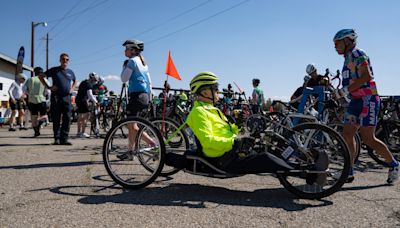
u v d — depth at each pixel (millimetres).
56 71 7094
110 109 10211
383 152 3889
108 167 3662
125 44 5184
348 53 3908
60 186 3615
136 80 5055
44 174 4180
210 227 2518
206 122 3402
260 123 4727
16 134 9664
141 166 4695
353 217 2760
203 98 3602
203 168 3434
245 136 3461
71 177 4031
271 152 3432
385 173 4586
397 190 3643
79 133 9234
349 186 3820
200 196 3332
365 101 3842
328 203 3145
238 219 2689
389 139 5473
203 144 3344
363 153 6484
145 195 3340
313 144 3443
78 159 5250
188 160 3473
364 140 3945
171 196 3314
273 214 2818
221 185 3797
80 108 9133
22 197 3189
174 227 2510
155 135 3570
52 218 2656
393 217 2766
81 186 3633
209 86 3557
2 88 16359
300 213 2850
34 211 2809
